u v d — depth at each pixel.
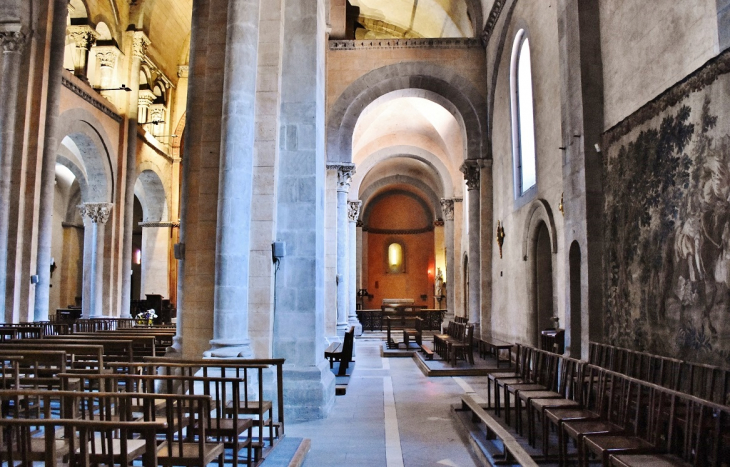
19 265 15.76
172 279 32.56
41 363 8.77
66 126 20.22
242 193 8.85
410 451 7.16
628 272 8.83
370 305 41.69
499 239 18.11
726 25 6.51
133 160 25.23
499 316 18.30
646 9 8.60
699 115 6.95
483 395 11.11
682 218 7.32
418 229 42.19
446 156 29.39
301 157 9.85
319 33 10.53
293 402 8.98
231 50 9.09
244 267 8.79
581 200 10.15
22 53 16.38
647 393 7.10
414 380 13.24
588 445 5.06
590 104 10.18
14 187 15.88
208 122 9.69
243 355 8.56
